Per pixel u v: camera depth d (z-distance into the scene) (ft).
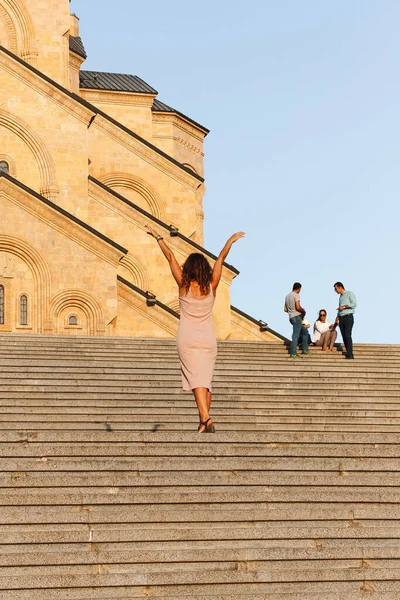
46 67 189.78
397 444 63.05
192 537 48.32
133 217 180.14
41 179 175.22
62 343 108.68
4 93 174.19
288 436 62.03
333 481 53.78
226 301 180.86
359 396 91.35
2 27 188.85
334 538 48.85
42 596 44.37
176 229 181.06
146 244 180.24
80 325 157.89
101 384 89.20
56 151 175.63
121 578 45.34
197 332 59.82
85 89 215.72
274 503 51.67
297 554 47.52
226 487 53.16
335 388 95.20
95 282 158.10
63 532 47.50
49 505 50.19
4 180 155.43
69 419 75.87
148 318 161.99
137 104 219.00
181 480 53.01
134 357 103.81
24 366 94.58
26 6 189.26
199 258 59.52
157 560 46.70
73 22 226.79
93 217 178.91
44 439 60.85
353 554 47.62
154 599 44.04
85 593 44.78
